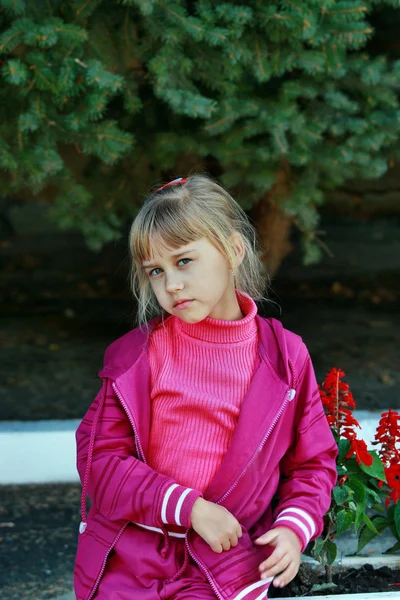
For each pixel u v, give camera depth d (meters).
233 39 3.63
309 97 3.93
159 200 1.92
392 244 9.33
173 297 1.87
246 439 1.87
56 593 2.69
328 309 6.75
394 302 7.03
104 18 3.80
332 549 2.35
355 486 2.36
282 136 3.83
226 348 1.94
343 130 3.99
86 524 1.95
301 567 2.43
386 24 4.42
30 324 6.23
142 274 2.06
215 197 1.97
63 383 4.91
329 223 10.20
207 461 1.88
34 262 8.35
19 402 4.57
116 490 1.84
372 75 3.89
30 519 3.29
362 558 2.53
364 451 2.31
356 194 8.02
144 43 3.77
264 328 2.03
